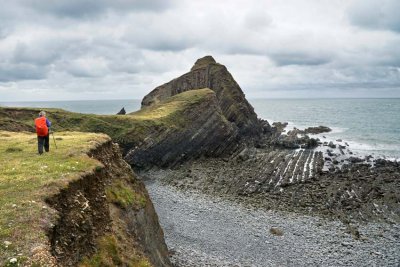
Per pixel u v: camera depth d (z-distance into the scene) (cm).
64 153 2403
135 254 2094
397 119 18250
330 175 6506
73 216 1630
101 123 7888
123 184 2842
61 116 7931
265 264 3394
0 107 7550
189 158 8544
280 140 10294
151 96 14212
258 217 4644
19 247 1169
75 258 1500
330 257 3566
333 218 4588
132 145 7619
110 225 2052
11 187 1627
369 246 3806
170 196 5616
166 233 4062
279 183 6172
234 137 9669
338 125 16075
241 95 12738
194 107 9450
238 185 6106
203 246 3744
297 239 3972
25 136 3816
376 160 7750
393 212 4700
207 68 13400
